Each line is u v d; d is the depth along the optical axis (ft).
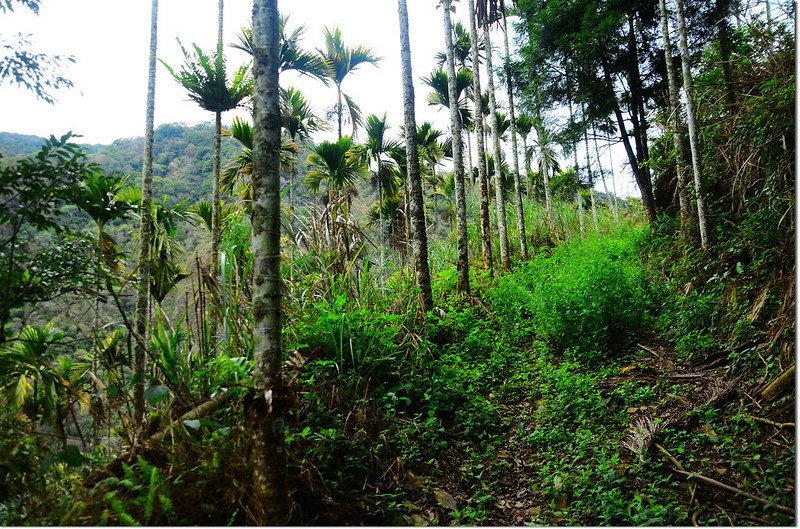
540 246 46.75
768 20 16.33
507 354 19.88
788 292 13.04
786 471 9.56
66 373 12.10
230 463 8.67
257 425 8.00
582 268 23.11
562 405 14.69
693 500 9.65
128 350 10.36
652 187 38.24
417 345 16.79
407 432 13.00
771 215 15.38
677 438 11.78
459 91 43.27
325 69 32.60
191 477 8.70
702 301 17.54
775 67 16.30
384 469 11.59
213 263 14.25
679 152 24.59
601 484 10.58
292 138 37.04
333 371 14.20
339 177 32.50
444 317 20.11
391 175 43.47
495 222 46.47
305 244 18.72
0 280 9.93
